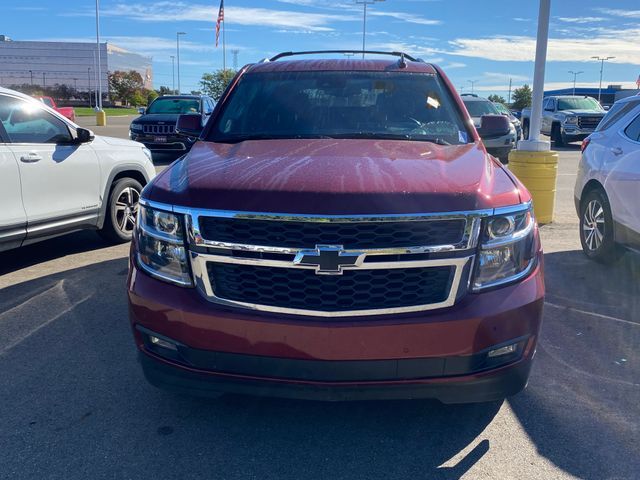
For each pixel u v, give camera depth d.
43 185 5.91
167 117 15.55
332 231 2.71
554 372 3.86
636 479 2.81
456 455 3.00
